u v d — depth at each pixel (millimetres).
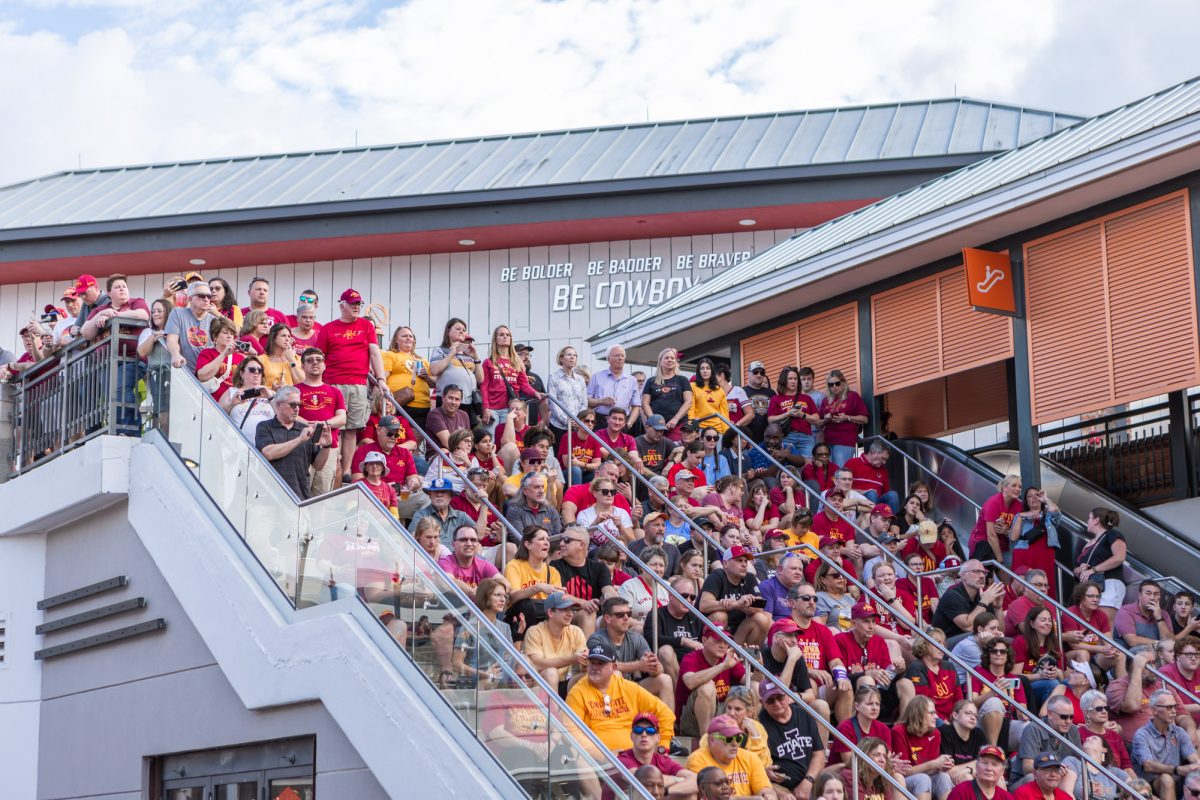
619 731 9836
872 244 17812
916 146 26562
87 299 14438
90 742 13180
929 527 15328
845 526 15422
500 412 15758
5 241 29391
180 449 12742
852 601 13180
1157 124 14617
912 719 10820
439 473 13062
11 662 14016
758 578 13461
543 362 28141
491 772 9398
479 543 11359
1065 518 15742
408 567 10266
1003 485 15227
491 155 30406
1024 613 13602
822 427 17703
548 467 14391
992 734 11422
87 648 13391
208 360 12852
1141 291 15773
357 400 13469
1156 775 11891
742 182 26328
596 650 9828
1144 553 16078
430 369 15344
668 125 30938
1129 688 12406
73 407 13953
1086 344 16266
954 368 17797
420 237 28109
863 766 10008
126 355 13500
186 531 12305
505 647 9406
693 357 21828
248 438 12367
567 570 11281
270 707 11250
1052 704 11477
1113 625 14062
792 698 10148
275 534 11547
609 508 12680
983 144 26297
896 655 12156
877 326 18891
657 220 27125
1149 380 15594
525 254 28641
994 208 16328
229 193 30125
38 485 13852
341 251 28875
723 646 10859
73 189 32281
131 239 29000
